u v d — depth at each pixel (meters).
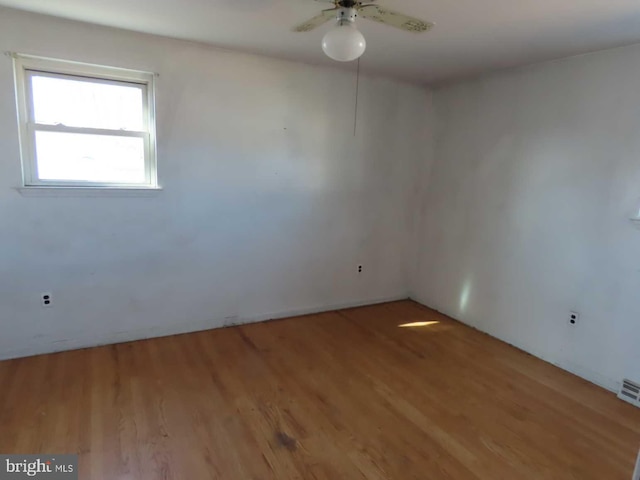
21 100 2.79
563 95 3.09
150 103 3.16
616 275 2.83
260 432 2.25
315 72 3.72
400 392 2.73
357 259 4.30
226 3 2.33
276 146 3.66
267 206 3.72
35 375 2.74
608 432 2.39
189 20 2.64
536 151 3.30
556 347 3.23
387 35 2.72
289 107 3.65
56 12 2.62
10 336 2.93
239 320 3.78
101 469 1.93
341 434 2.27
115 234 3.16
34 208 2.88
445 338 3.67
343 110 3.92
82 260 3.07
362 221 4.25
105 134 3.06
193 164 3.34
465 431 2.34
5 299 2.88
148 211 3.24
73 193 2.96
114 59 2.94
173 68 3.14
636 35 2.53
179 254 3.41
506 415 2.52
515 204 3.49
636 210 2.71
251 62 3.42
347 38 1.80
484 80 3.72
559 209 3.16
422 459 2.10
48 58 2.77
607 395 2.80
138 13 2.54
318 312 4.18
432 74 3.78
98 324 3.20
